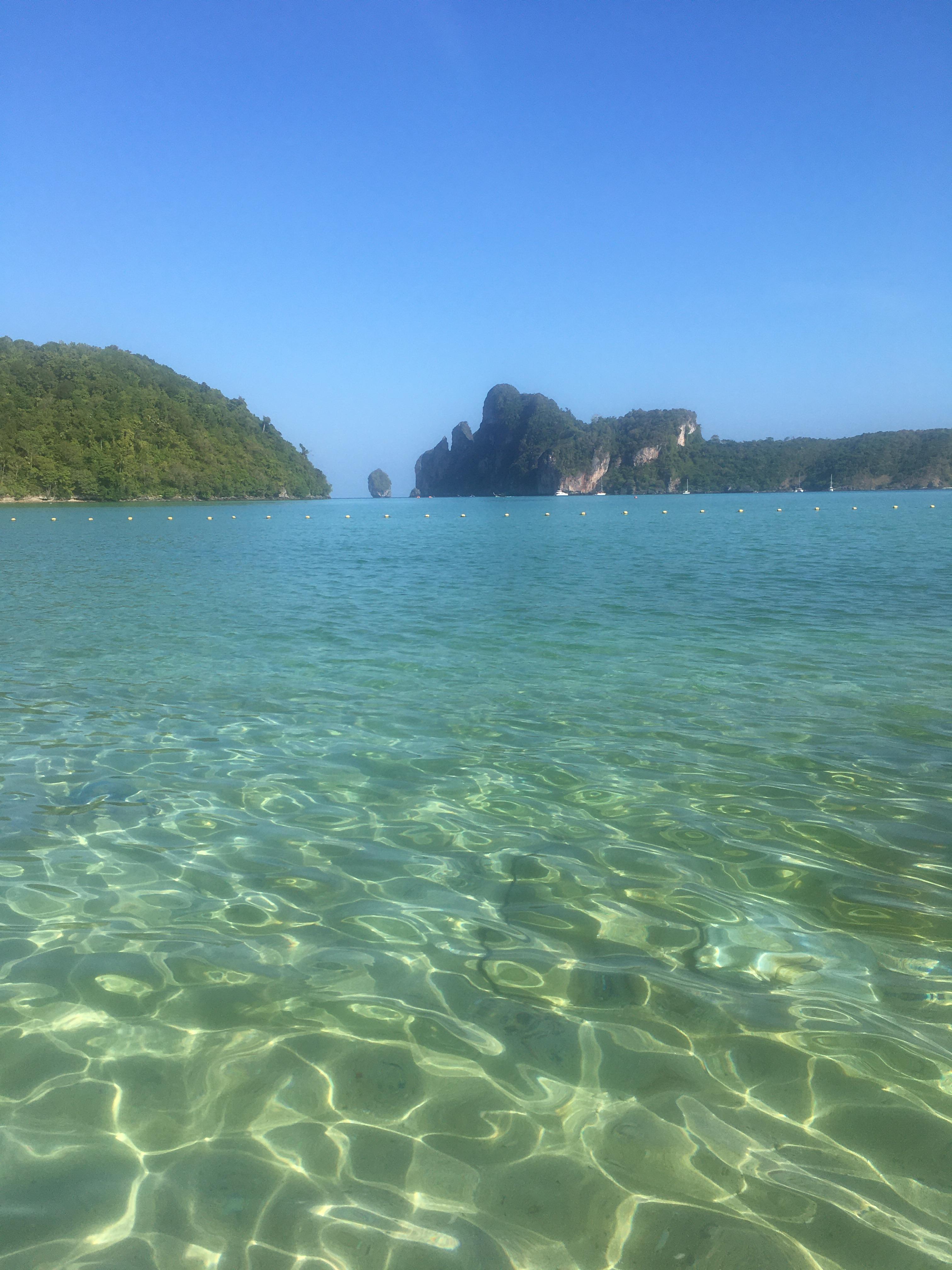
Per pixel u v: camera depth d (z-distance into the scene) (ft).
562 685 31.35
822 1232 8.08
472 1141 9.29
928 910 14.55
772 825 18.37
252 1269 7.68
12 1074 10.35
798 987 12.23
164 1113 9.70
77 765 22.43
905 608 50.88
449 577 74.38
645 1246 7.93
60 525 207.82
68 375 501.15
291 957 13.14
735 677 32.48
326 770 22.07
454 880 15.90
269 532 178.50
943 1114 9.67
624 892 15.34
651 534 152.15
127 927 14.08
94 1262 7.71
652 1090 10.10
